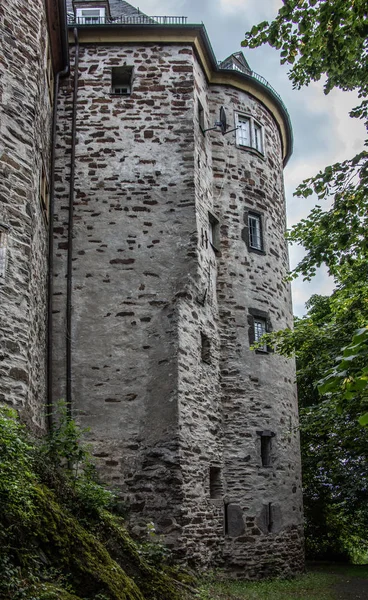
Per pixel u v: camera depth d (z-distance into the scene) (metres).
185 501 11.34
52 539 6.73
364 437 12.85
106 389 12.40
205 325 13.57
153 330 12.79
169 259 13.43
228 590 10.59
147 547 9.07
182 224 13.67
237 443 13.74
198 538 11.55
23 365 9.27
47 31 12.81
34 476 7.19
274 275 16.19
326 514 20.59
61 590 6.19
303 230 10.46
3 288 9.15
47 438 9.48
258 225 16.23
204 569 11.49
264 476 13.93
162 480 11.43
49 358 12.38
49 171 13.38
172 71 14.81
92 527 7.71
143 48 14.93
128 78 15.05
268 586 12.10
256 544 13.22
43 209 11.98
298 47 9.14
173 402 11.80
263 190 16.55
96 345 12.71
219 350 14.24
